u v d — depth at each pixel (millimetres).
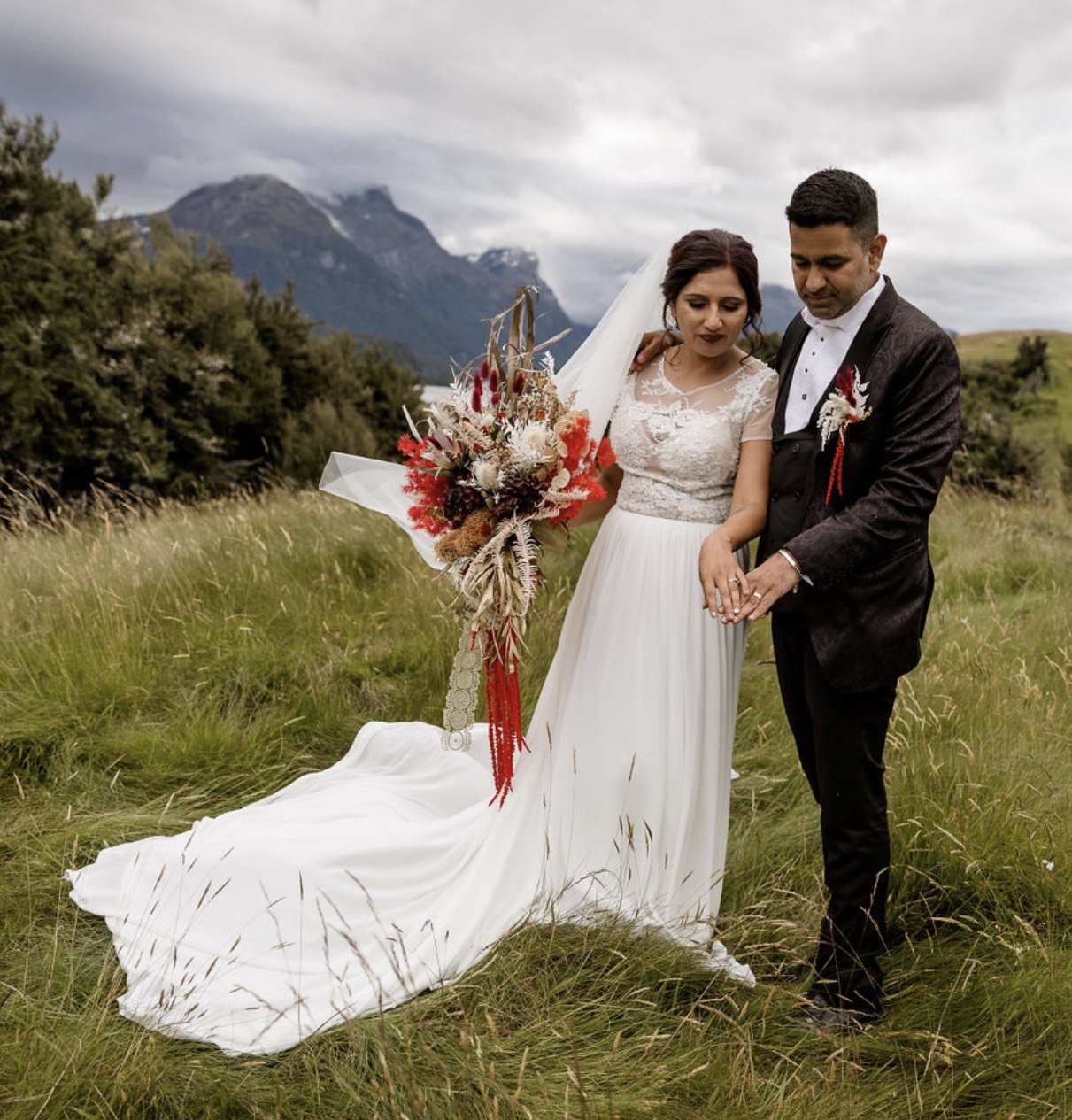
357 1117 2271
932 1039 2523
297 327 28922
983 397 40719
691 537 2984
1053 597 6195
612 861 3004
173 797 3695
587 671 3066
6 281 18688
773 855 3410
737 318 2809
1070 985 2684
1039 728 4016
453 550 2875
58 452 18766
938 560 7234
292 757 4145
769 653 5285
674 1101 2287
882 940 2738
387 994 2680
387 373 31062
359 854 3037
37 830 3451
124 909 2986
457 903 2947
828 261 2469
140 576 5293
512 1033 2502
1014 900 3123
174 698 4453
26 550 6035
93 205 22062
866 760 2643
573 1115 2209
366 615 5352
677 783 2996
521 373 2859
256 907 2910
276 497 8109
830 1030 2633
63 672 4320
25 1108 2160
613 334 3072
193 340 24203
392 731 3973
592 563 3156
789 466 2684
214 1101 2314
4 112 18797
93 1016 2490
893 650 2535
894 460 2475
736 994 2705
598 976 2686
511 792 3129
